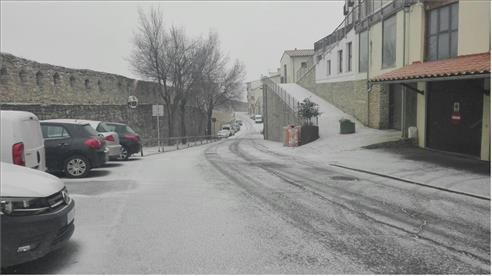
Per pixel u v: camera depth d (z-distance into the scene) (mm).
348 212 7297
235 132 71688
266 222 6602
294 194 8859
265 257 5055
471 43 13945
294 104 27922
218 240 5691
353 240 5723
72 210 5129
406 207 7699
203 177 11258
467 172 11352
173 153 21453
